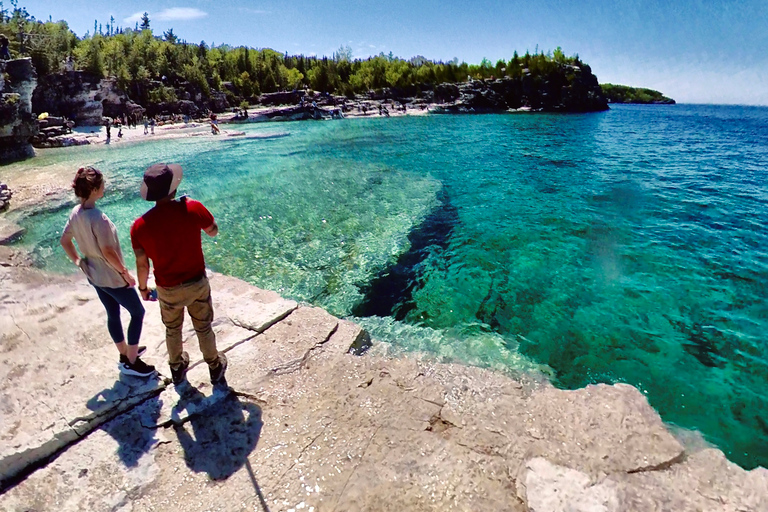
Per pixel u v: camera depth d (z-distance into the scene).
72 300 5.60
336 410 3.75
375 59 82.62
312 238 10.42
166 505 2.91
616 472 3.09
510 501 2.90
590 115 74.19
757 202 14.32
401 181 16.58
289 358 4.43
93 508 2.90
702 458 3.22
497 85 78.75
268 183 15.54
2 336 4.68
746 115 106.69
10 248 9.05
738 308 7.41
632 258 9.60
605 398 3.83
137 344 3.92
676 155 25.61
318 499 2.93
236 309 5.33
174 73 53.31
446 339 6.29
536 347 6.23
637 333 6.66
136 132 34.34
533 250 10.05
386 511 2.84
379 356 5.00
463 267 9.11
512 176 18.23
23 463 3.18
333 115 55.19
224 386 4.00
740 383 5.54
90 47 41.72
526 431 3.49
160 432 3.51
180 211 3.29
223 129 38.22
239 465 3.21
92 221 3.31
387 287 8.21
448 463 3.20
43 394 3.77
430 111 68.56
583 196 14.96
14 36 35.62
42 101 35.81
